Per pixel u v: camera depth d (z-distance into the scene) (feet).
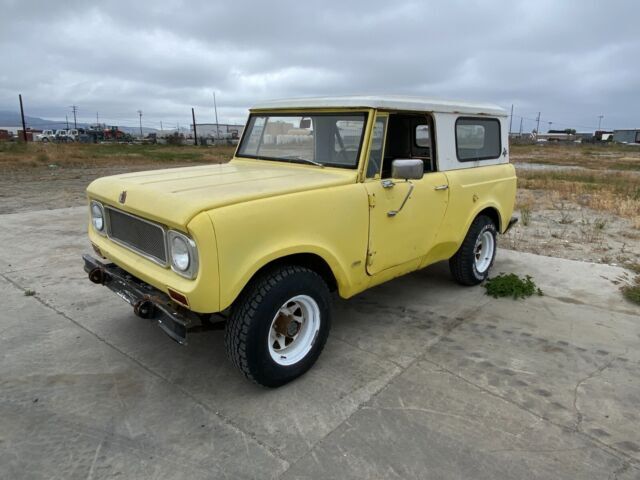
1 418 9.84
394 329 14.15
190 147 160.04
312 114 13.30
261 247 9.82
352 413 10.21
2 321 14.10
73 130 279.08
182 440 9.32
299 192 10.64
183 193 10.04
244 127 15.74
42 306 15.17
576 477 8.48
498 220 18.28
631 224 29.07
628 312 15.48
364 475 8.48
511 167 18.58
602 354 12.77
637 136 314.14
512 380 11.50
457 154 15.60
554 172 69.26
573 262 20.74
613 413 10.28
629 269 19.88
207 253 8.98
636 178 60.34
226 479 8.36
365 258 12.36
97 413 10.09
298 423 9.87
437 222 14.69
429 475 8.50
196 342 13.20
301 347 11.44
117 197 11.10
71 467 8.57
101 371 11.68
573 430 9.71
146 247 10.75
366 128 12.10
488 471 8.59
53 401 10.44
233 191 10.18
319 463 8.75
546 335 13.84
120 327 13.91
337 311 15.39
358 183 11.98
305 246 10.55
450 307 15.81
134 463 8.70
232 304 10.38
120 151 117.50
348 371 11.85
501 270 19.58
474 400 10.69
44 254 20.40
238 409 10.30
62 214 29.17
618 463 8.83
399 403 10.56
